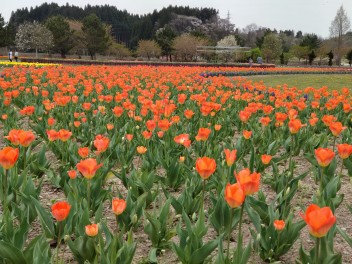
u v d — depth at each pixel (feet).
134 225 14.14
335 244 14.92
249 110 27.81
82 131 26.73
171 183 19.03
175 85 49.96
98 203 15.43
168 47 266.57
